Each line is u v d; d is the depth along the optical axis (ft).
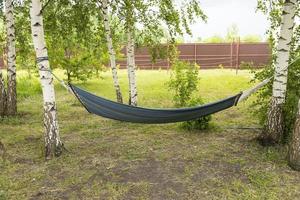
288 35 20.38
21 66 59.77
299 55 22.13
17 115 32.68
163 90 50.44
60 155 20.71
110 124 29.63
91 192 15.99
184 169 18.51
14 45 31.94
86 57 54.13
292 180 16.94
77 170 18.56
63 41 35.17
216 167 18.75
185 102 35.78
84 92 19.26
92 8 30.32
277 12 23.86
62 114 34.32
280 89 21.21
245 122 29.45
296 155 18.17
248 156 20.34
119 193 15.85
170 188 16.26
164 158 20.27
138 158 20.34
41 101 42.42
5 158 20.59
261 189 16.07
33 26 19.33
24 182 17.21
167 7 29.68
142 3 29.32
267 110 23.47
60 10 29.76
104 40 35.63
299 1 22.04
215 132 26.32
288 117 21.85
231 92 47.83
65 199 15.44
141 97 44.93
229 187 16.30
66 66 54.08
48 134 20.52
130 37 32.07
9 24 31.19
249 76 65.05
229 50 89.30
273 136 21.71
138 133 26.45
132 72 32.68
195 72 36.78
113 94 47.75
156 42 33.83
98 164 19.38
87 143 23.75
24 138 25.12
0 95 32.07
